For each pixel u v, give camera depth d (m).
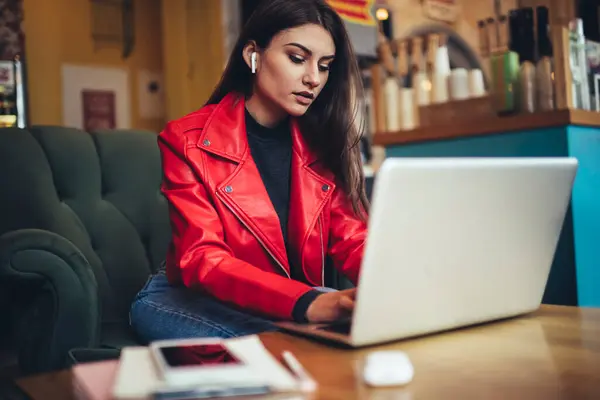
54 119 4.16
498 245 0.92
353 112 1.50
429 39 2.40
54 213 1.77
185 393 0.58
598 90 2.06
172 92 4.44
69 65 4.23
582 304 1.85
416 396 0.64
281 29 1.35
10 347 1.68
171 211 1.34
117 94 4.43
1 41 3.83
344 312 0.90
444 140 2.20
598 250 1.93
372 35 4.66
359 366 0.76
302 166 1.47
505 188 0.90
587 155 1.90
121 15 4.44
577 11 2.37
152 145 2.08
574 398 0.63
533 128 1.92
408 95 2.41
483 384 0.68
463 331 0.94
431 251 0.84
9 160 1.77
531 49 1.99
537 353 0.81
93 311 1.35
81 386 0.65
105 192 1.96
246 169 1.38
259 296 1.01
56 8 4.17
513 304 1.00
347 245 1.49
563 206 1.01
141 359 0.67
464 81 2.24
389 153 2.40
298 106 1.37
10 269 1.28
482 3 5.23
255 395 0.60
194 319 1.23
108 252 1.86
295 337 0.92
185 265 1.19
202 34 4.44
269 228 1.37
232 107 1.44
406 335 0.87
